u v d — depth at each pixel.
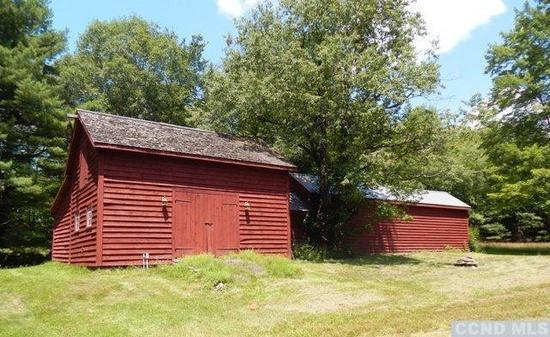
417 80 23.78
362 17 25.78
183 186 18.72
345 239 27.91
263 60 26.02
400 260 25.53
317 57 24.25
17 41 30.56
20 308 12.12
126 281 14.73
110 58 47.69
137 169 17.66
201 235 18.88
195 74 50.25
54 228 25.50
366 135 25.73
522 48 32.91
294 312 12.34
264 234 20.88
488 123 34.47
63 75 40.81
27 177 27.97
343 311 12.34
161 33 50.75
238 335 10.38
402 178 26.25
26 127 30.22
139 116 46.44
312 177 29.52
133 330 10.65
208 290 14.39
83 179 19.44
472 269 21.55
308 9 25.58
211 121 28.02
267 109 26.12
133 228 17.22
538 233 51.72
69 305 12.38
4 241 29.62
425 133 24.78
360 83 23.47
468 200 50.06
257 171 21.16
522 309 11.20
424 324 10.28
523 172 31.94
